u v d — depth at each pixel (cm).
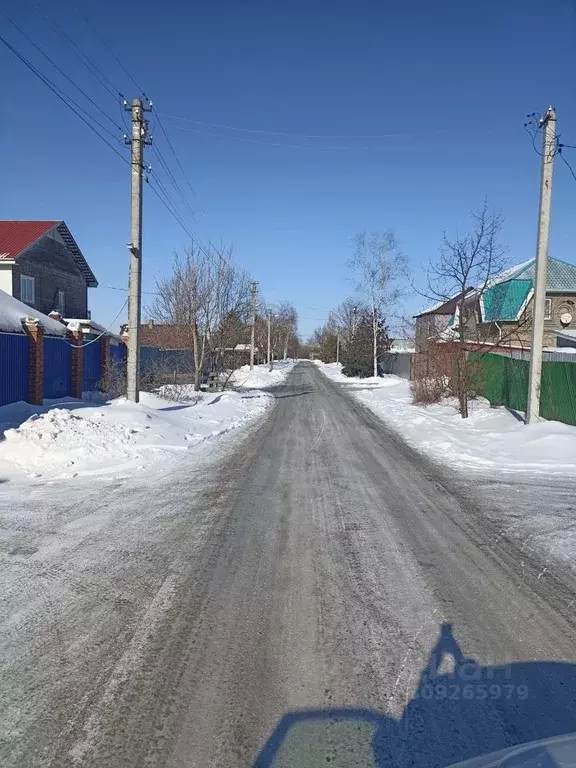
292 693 336
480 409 1923
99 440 1112
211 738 295
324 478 959
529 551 600
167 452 1162
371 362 4922
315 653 382
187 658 372
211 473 980
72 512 714
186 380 3062
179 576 511
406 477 985
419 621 434
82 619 424
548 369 1523
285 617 436
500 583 511
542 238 1405
